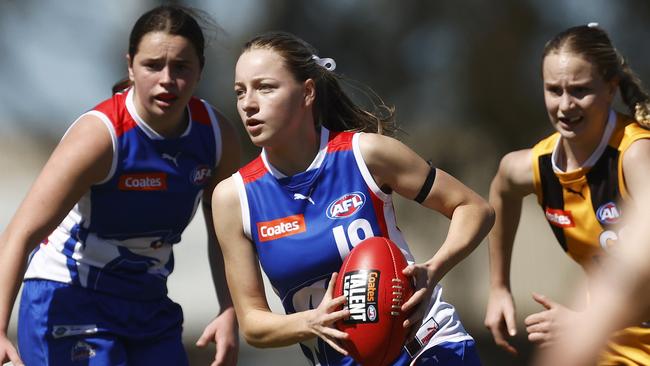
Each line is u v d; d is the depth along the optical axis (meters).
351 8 54.06
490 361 47.53
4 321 14.25
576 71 15.42
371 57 54.00
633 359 16.02
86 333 15.88
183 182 15.91
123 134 15.32
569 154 16.36
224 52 49.78
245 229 13.98
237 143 16.52
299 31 53.62
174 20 15.19
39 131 61.53
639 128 15.83
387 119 15.27
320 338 14.34
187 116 15.94
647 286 7.02
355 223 13.63
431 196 13.81
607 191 16.03
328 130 14.05
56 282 16.06
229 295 17.27
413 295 12.84
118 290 16.09
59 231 16.17
